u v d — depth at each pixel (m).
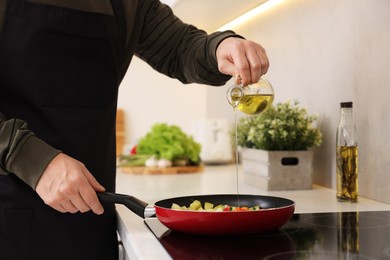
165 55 1.40
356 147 1.32
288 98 1.84
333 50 1.51
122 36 1.24
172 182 1.91
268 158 1.55
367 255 0.77
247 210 0.91
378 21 1.29
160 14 1.38
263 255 0.78
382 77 1.28
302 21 1.70
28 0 1.11
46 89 1.12
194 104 3.69
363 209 1.22
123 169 2.37
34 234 1.09
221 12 2.03
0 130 0.96
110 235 1.17
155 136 2.39
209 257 0.77
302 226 1.01
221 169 2.45
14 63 1.10
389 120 1.26
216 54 1.17
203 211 0.88
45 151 0.95
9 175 1.08
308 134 1.54
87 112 1.17
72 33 1.15
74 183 0.92
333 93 1.53
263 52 1.07
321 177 1.63
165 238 0.91
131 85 3.64
